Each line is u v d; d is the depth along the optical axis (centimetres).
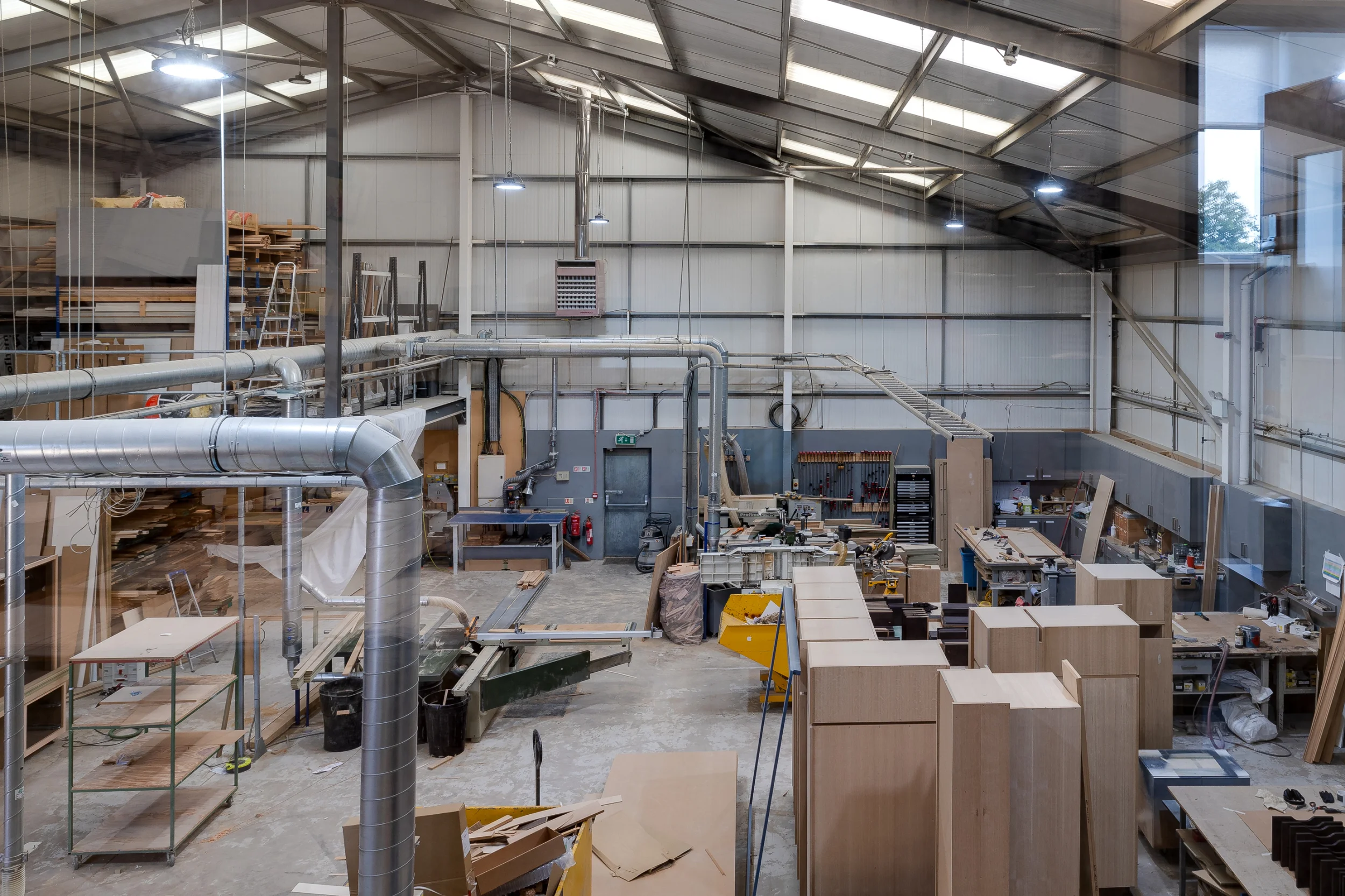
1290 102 699
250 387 959
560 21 1116
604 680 1050
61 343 884
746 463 1622
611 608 1330
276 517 1180
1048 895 433
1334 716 758
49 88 932
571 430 1641
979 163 1088
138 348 909
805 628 573
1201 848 539
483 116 1614
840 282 1579
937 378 1557
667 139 1605
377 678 477
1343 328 765
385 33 1324
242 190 1342
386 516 486
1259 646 816
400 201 1599
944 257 1547
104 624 952
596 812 568
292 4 1027
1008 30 721
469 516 1548
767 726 910
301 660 959
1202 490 1038
